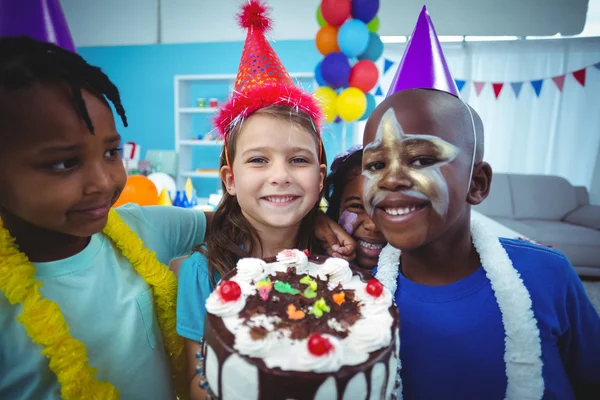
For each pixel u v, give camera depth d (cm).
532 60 510
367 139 79
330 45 344
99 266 87
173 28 610
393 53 541
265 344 65
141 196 187
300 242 113
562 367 84
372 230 112
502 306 81
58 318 76
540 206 442
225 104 108
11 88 61
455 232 81
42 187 65
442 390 83
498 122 530
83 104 65
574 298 87
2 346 74
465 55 523
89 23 623
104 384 79
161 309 98
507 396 80
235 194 108
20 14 75
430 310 85
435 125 73
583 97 503
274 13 578
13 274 73
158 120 640
